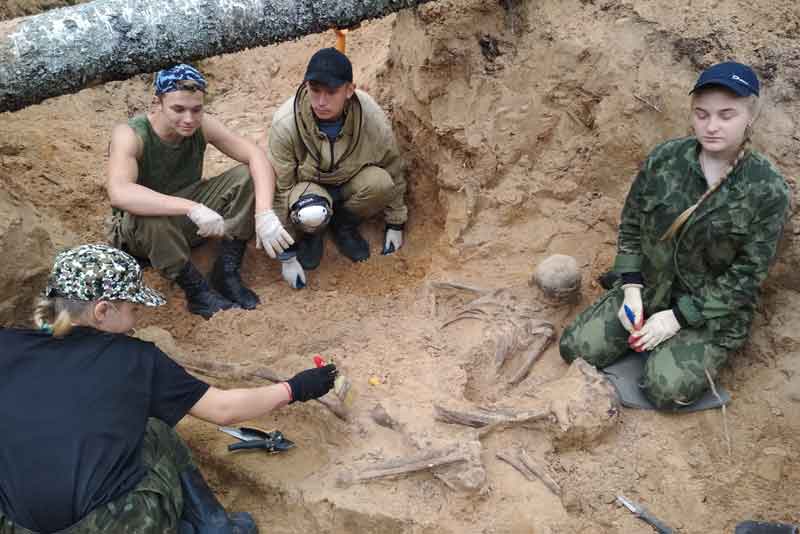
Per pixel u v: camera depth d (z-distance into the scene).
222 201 4.03
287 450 3.24
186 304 4.07
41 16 3.44
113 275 2.68
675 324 3.31
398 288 4.23
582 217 4.14
